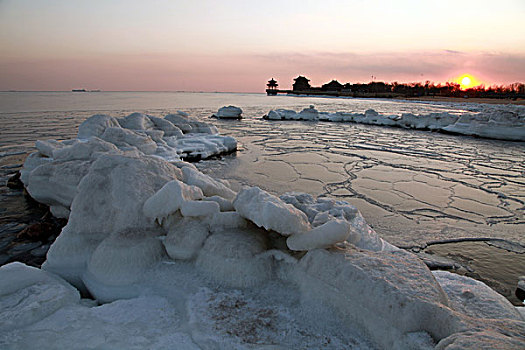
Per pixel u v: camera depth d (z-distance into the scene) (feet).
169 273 6.67
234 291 6.10
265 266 6.56
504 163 28.35
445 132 49.06
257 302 5.81
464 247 12.08
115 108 87.66
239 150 32.42
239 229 7.36
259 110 95.04
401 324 4.51
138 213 7.79
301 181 21.07
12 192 16.40
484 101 155.12
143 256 6.86
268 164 26.05
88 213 7.83
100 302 6.28
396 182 21.38
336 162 27.40
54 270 7.29
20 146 29.99
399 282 5.04
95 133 24.39
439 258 11.20
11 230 11.97
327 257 5.84
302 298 5.82
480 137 44.73
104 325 5.07
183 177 10.05
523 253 11.66
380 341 4.70
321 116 68.33
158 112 74.28
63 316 5.19
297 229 6.44
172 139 29.27
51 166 12.22
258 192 7.40
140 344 4.68
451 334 4.30
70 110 78.33
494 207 16.78
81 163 11.92
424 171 24.76
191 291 6.10
